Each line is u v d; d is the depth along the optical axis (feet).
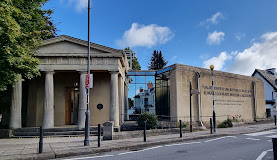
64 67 56.24
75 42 56.59
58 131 52.75
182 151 30.19
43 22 39.09
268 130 58.59
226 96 77.10
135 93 77.61
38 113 62.49
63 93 65.00
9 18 27.09
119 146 33.47
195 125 63.52
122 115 67.51
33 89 63.77
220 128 62.80
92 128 53.98
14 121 53.11
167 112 68.85
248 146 33.91
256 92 91.56
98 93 65.46
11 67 34.73
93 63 56.90
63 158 28.12
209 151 30.01
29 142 41.01
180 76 64.59
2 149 32.83
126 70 75.36
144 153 29.43
